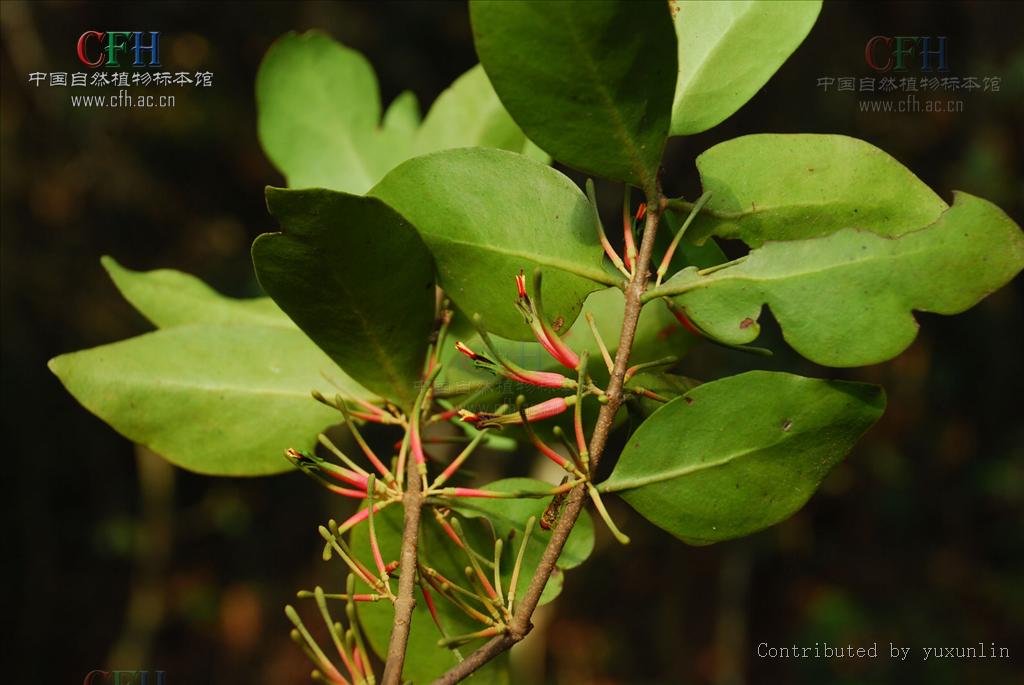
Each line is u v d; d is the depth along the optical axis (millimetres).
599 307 648
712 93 625
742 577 2713
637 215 621
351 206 595
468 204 617
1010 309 2895
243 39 2512
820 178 613
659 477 602
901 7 2543
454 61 2584
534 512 626
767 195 614
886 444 2893
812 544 2787
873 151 613
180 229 2578
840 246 596
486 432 635
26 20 2365
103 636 2541
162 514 2621
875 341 592
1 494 2543
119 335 2551
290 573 2668
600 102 593
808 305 595
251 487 2725
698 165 618
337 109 729
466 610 588
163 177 2555
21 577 2543
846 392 596
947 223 593
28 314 2500
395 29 2549
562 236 614
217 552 2670
